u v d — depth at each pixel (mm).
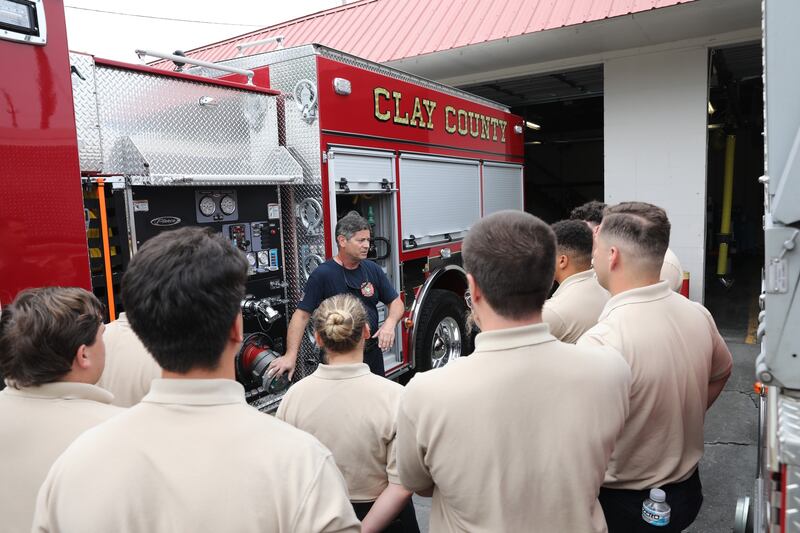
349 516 944
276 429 985
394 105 4434
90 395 1426
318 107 3670
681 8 5383
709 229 11945
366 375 1854
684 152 6645
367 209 4492
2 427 1303
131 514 872
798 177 1010
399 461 1325
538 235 1218
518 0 6766
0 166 2186
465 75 7711
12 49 2238
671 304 1739
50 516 918
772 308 1049
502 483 1153
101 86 2809
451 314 5160
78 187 2457
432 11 7555
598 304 2205
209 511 875
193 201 3215
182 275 947
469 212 5668
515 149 6781
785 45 1042
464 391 1178
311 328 3791
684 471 1696
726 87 8648
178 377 986
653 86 6723
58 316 1388
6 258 2193
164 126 3096
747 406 4379
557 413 1168
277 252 3701
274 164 3689
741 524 1869
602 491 1750
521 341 1205
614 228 1789
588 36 6215
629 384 1334
